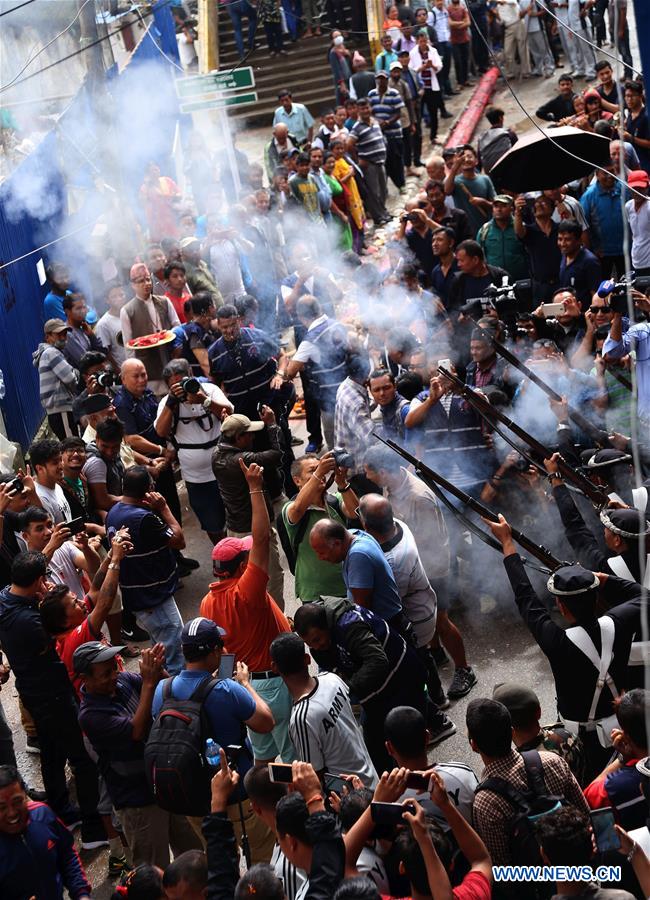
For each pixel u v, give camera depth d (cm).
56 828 448
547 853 335
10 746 602
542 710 616
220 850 396
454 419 695
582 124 1290
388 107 1655
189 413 796
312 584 612
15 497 653
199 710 464
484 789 387
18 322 1123
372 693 495
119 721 498
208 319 952
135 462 794
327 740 458
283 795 408
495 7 2070
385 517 589
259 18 2166
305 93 2119
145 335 1002
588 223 1034
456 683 648
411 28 1834
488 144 1332
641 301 704
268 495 734
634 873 354
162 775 454
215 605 554
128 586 670
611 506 532
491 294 795
